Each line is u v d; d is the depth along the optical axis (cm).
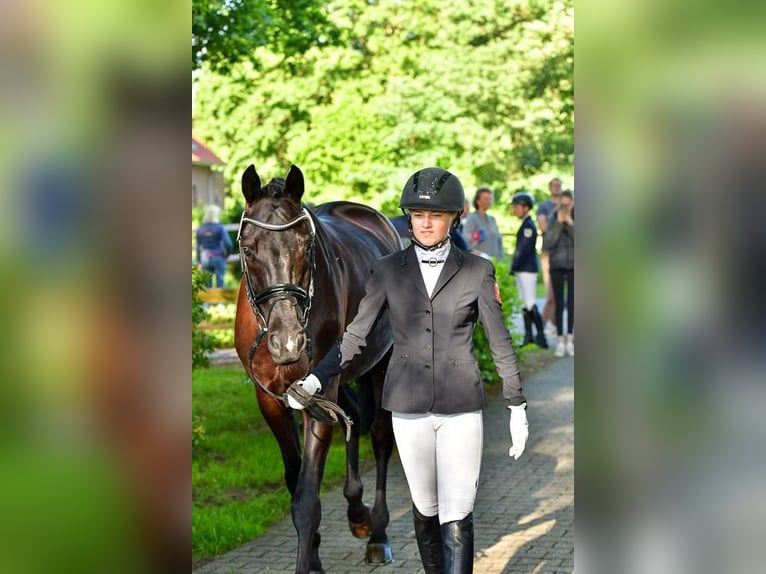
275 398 482
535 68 2378
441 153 2386
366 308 413
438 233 399
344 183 2291
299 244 435
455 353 399
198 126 2661
